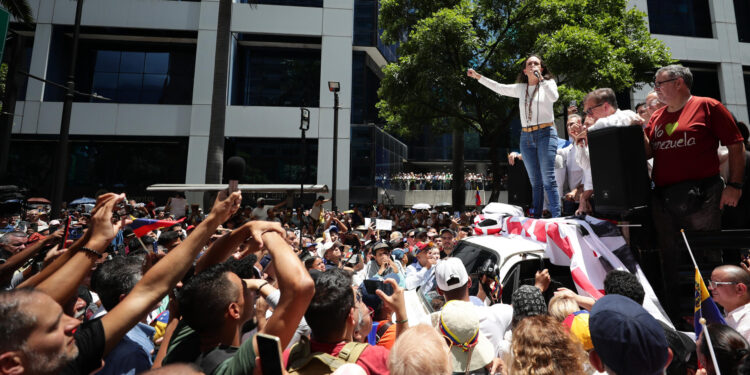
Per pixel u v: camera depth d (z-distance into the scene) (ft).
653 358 4.33
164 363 5.49
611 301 4.89
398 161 98.53
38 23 71.36
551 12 49.03
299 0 76.02
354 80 81.87
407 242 29.14
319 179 72.38
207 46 72.38
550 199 14.84
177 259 5.31
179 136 72.84
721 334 5.66
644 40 54.29
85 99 73.56
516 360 5.56
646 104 12.57
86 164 72.43
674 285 9.16
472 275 12.32
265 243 5.29
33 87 70.44
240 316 5.58
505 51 52.06
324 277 5.82
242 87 76.13
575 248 10.27
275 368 3.70
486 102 51.24
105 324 4.97
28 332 3.79
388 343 7.34
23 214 27.78
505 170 104.88
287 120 73.92
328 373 5.11
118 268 8.27
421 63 49.90
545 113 15.10
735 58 85.05
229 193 5.71
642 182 9.00
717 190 8.98
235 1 73.67
